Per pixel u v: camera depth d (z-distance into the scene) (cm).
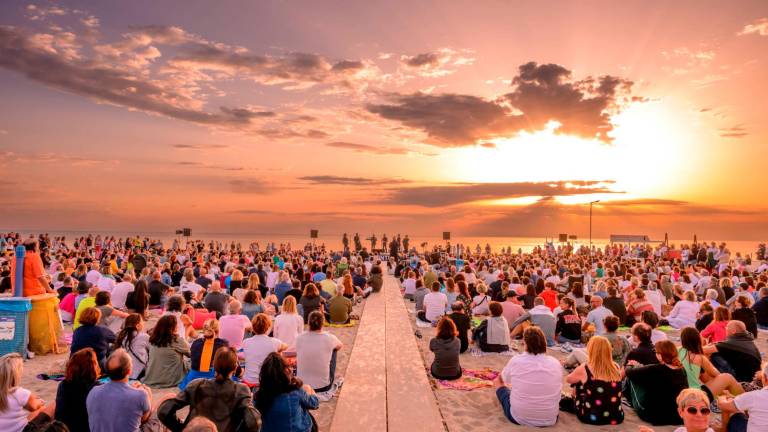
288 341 829
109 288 1362
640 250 3919
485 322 976
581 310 1232
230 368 415
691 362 633
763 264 2650
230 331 816
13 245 3006
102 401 431
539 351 608
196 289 1343
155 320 1238
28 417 445
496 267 2292
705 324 970
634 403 630
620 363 762
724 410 491
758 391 467
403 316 1426
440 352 779
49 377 768
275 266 2072
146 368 721
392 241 4044
